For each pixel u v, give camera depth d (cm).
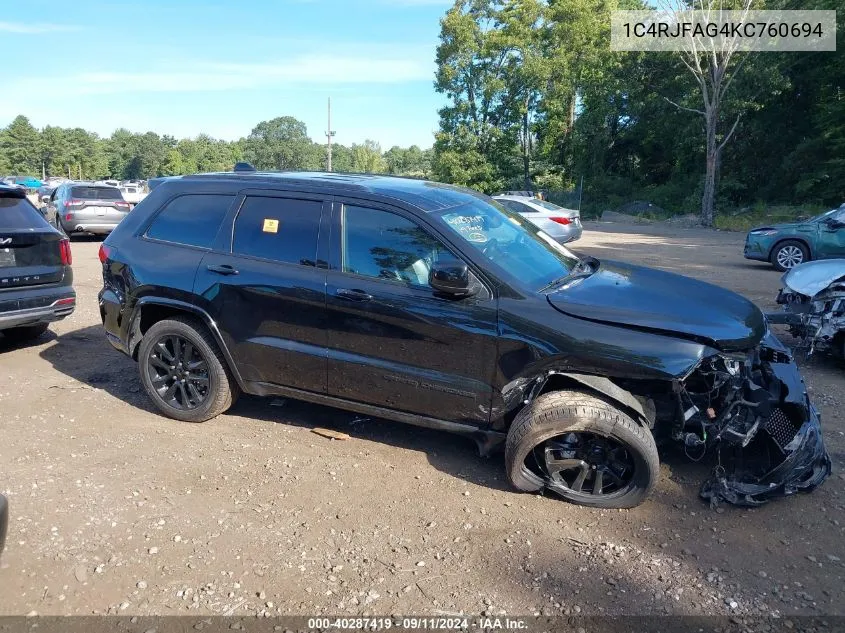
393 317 381
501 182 4481
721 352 333
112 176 15762
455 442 440
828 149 3331
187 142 14000
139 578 296
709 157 3091
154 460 409
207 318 438
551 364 348
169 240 465
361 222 402
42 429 454
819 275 598
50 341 680
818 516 349
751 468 384
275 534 332
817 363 614
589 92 4216
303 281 406
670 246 1847
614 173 4634
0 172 14075
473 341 364
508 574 301
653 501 364
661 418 373
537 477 366
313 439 443
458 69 4378
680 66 3656
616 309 349
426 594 287
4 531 266
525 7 4175
